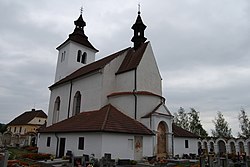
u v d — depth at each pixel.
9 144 44.25
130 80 25.88
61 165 16.53
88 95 27.27
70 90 31.05
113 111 22.61
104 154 17.48
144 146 21.20
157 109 23.41
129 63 28.06
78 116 25.12
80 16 42.09
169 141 23.62
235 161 23.53
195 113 60.94
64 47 40.16
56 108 34.19
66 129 22.31
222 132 56.88
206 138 37.62
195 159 24.23
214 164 16.56
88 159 17.14
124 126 20.39
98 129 18.36
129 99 24.36
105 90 26.00
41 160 19.92
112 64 27.72
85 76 28.55
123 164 18.11
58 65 40.78
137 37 31.12
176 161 20.62
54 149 23.36
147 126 22.80
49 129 25.62
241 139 34.66
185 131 30.75
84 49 40.16
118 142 19.22
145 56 27.64
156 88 28.09
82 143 19.91
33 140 49.34
